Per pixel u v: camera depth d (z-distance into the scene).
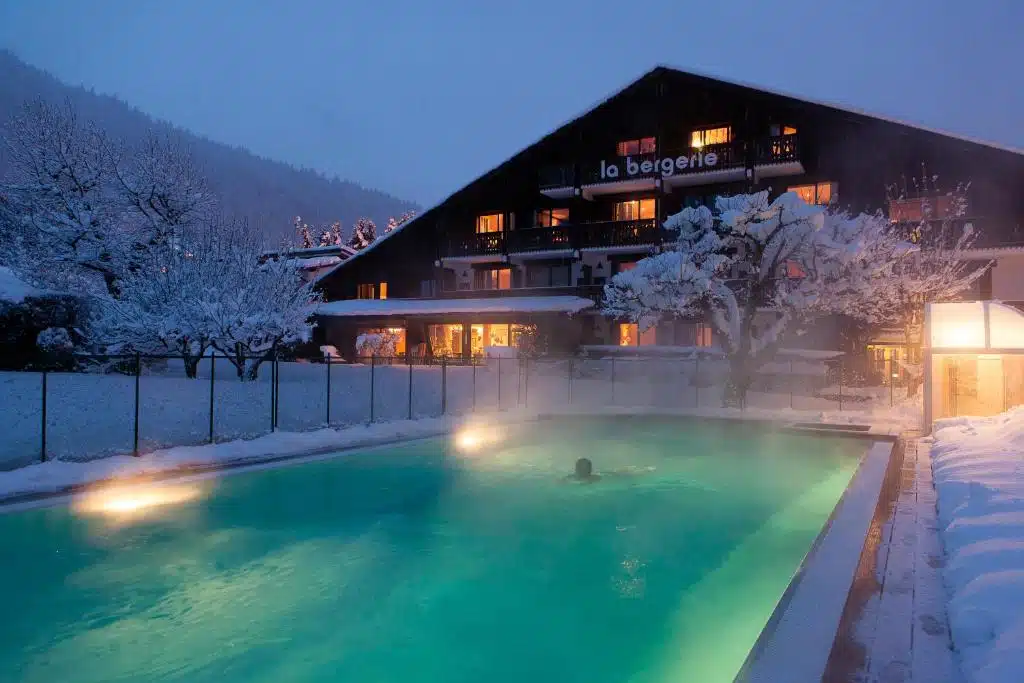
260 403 17.83
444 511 11.75
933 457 11.29
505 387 24.58
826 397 24.48
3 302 21.67
